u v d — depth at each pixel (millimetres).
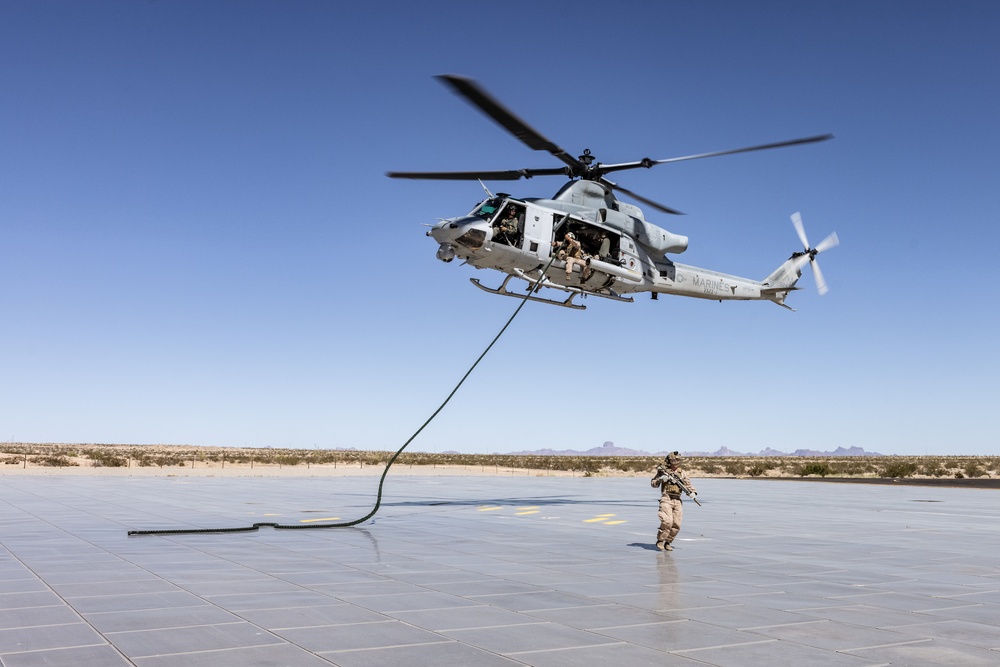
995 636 6883
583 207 20141
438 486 37094
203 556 11711
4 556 11570
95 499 24500
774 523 18766
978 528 17750
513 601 8320
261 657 5957
